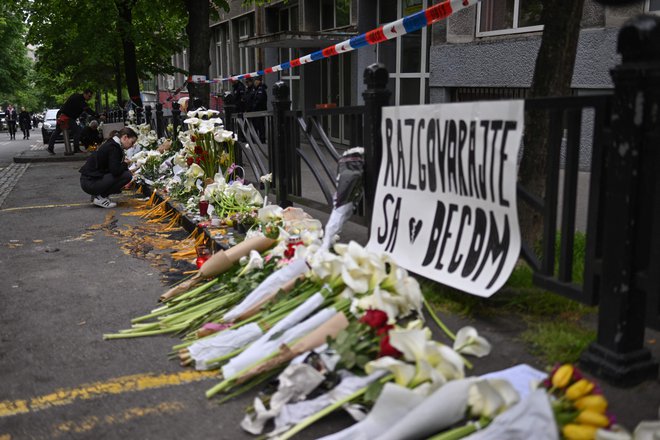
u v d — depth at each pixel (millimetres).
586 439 1971
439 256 3656
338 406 2479
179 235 6664
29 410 2859
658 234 2494
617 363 2652
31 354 3516
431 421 2145
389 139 4137
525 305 3582
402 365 2344
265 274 3865
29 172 13859
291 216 4680
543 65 4270
